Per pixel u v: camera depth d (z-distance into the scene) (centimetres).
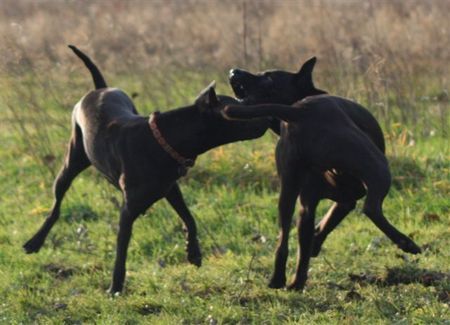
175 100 1853
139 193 1010
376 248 1120
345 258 1087
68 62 1903
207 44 2294
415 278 992
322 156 889
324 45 1809
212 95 977
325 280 1014
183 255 1177
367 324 862
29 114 1655
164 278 1068
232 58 2022
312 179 944
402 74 1662
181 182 1432
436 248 1100
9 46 1683
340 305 923
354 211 1262
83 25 2462
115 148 1039
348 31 1997
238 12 2561
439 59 1875
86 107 1123
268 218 1273
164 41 2286
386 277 1005
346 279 1013
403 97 1612
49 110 1780
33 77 1850
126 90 2003
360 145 874
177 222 1269
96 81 1202
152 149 1003
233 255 1148
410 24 2081
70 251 1216
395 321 862
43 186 1497
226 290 995
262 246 1176
